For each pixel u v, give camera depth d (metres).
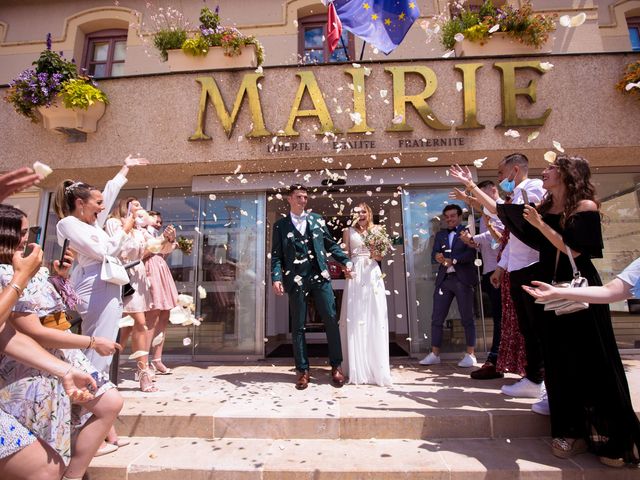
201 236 5.00
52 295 1.80
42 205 5.14
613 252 4.81
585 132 4.31
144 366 3.25
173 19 6.11
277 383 3.47
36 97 4.36
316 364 4.36
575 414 2.16
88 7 6.30
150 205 5.18
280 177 4.86
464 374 3.73
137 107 4.64
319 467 2.09
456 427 2.47
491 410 2.55
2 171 4.66
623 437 1.99
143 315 3.37
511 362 3.10
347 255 3.68
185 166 4.65
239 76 4.59
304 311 3.45
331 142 4.43
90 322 2.35
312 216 3.67
